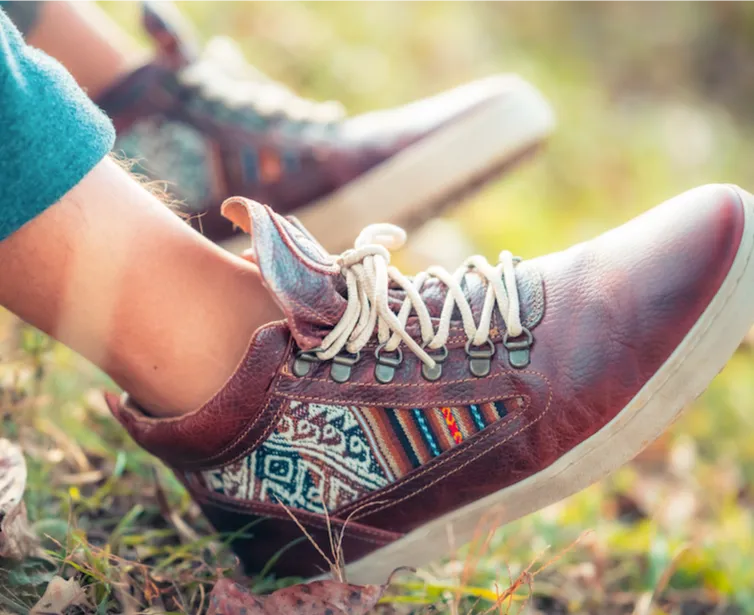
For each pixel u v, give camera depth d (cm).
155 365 67
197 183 92
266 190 94
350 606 66
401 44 188
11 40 62
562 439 68
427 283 70
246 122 92
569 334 68
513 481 69
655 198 170
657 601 80
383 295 67
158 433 68
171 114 90
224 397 66
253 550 72
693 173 184
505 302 69
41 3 86
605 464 69
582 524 86
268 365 66
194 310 67
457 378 68
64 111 63
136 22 140
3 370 82
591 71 218
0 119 61
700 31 238
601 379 68
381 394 68
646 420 68
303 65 162
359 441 68
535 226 147
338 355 68
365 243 69
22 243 64
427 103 103
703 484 98
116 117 89
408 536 71
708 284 67
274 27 166
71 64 89
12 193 62
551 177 169
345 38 179
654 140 192
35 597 66
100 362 68
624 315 68
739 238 67
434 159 98
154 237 66
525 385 68
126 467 80
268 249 65
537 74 198
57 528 71
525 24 222
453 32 199
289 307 65
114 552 72
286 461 69
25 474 68
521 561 80
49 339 79
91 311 66
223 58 101
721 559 85
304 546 71
